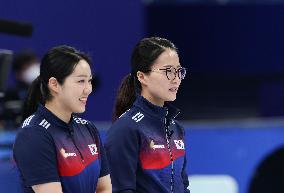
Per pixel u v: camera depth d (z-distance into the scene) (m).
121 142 9.00
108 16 24.64
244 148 14.91
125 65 24.78
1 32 13.21
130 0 24.78
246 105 32.91
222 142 14.81
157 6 35.66
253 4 36.31
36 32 23.86
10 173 10.93
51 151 8.04
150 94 9.30
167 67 9.05
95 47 24.55
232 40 36.34
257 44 36.47
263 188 14.97
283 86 26.72
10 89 16.66
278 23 36.34
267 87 26.91
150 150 9.10
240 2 36.34
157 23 35.72
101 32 24.59
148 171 9.05
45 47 24.00
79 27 24.39
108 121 24.38
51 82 8.17
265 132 14.98
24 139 8.03
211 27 36.16
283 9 36.38
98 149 8.65
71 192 8.18
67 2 24.22
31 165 7.94
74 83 8.12
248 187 14.91
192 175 14.70
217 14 36.16
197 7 36.03
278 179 15.05
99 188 8.76
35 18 23.88
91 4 24.45
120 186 8.91
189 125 14.88
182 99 33.44
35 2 23.84
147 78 9.19
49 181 7.93
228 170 14.83
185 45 36.03
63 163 8.13
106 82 24.59
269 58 36.56
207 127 14.75
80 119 8.69
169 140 9.37
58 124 8.22
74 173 8.20
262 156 14.98
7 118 16.02
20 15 23.72
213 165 14.79
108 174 8.83
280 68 36.53
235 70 36.41
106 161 8.83
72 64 8.10
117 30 24.72
